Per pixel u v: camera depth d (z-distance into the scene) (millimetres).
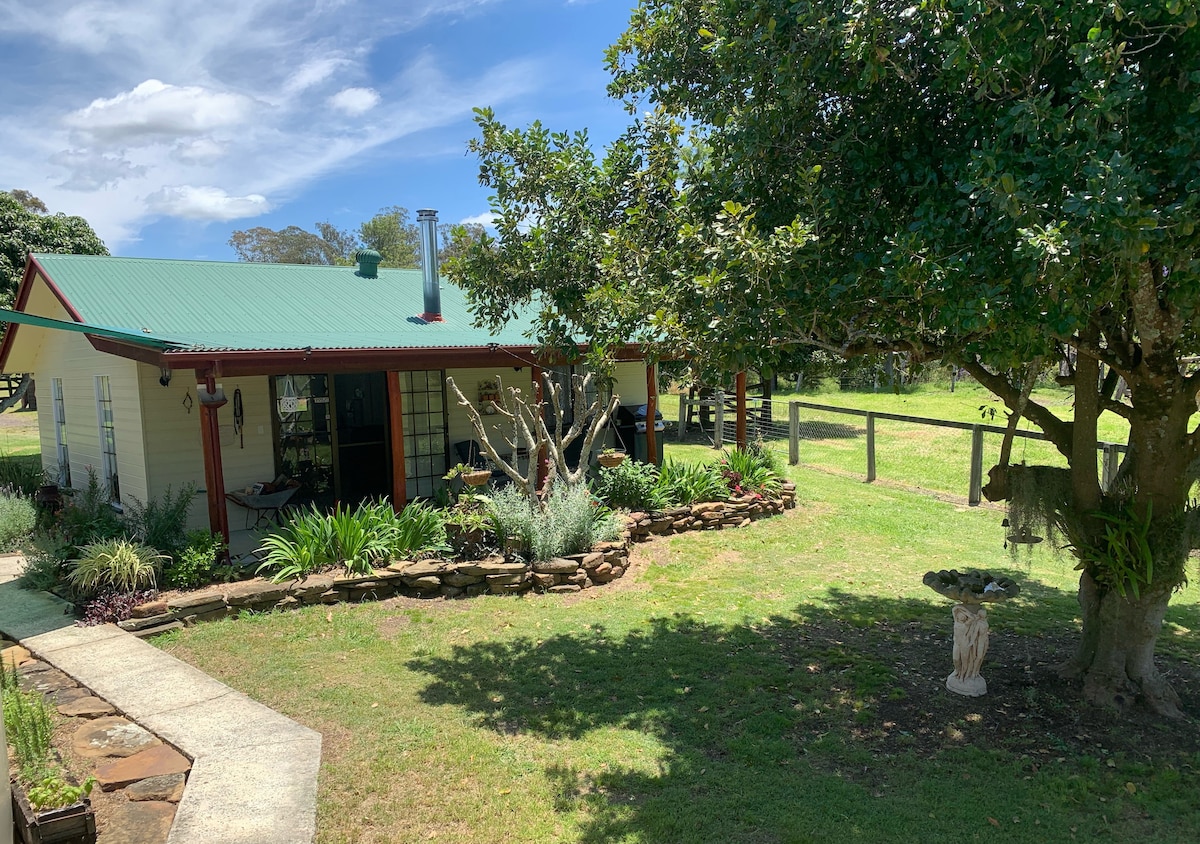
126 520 8742
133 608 6836
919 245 3922
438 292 11312
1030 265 3473
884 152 4641
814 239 4387
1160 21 3602
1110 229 3279
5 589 7934
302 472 10719
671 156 6426
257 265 11977
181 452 9578
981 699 5312
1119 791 4152
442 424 12180
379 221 47406
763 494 11383
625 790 4234
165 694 5387
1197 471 4895
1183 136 3490
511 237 6684
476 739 4805
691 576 8555
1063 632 6688
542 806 4074
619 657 6188
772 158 5090
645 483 10344
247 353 7914
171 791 4152
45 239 23328
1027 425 16328
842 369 6520
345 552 7836
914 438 19250
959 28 4094
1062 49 3957
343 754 4590
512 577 7824
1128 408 5383
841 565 8984
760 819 3920
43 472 13203
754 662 6055
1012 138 4078
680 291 4938
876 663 5992
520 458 12812
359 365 8914
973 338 4406
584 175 6562
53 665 5941
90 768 4375
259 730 4840
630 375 14758
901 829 3828
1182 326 4449
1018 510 5480
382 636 6668
